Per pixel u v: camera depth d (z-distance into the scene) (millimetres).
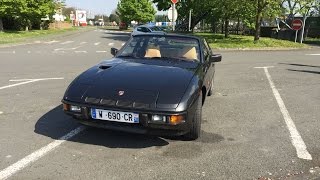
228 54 18906
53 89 7895
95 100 4160
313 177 3850
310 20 39188
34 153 4203
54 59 14188
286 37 35406
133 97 4113
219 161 4180
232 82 9789
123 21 79500
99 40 30375
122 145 4527
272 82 9984
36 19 40719
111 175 3707
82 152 4277
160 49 5719
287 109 6863
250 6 25047
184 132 4297
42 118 5605
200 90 4648
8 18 39000
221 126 5586
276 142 4934
